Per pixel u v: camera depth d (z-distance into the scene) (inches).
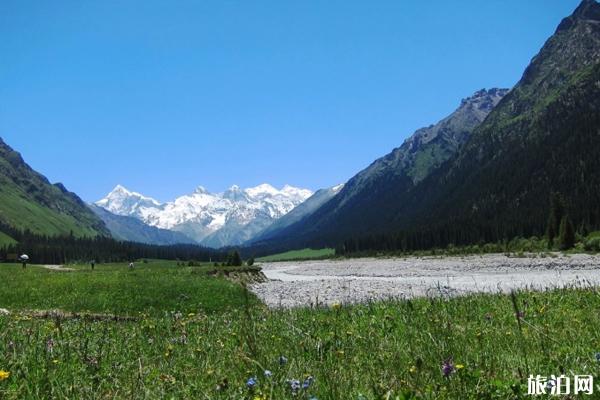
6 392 200.5
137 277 1615.4
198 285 1384.1
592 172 7411.4
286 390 183.2
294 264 7785.4
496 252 5388.8
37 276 1663.4
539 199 7603.4
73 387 212.1
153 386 218.1
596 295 516.1
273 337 325.1
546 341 275.4
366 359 245.6
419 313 420.5
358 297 1390.3
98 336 383.2
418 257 6215.6
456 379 190.7
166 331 435.8
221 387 200.2
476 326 359.9
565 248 4264.3
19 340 326.0
